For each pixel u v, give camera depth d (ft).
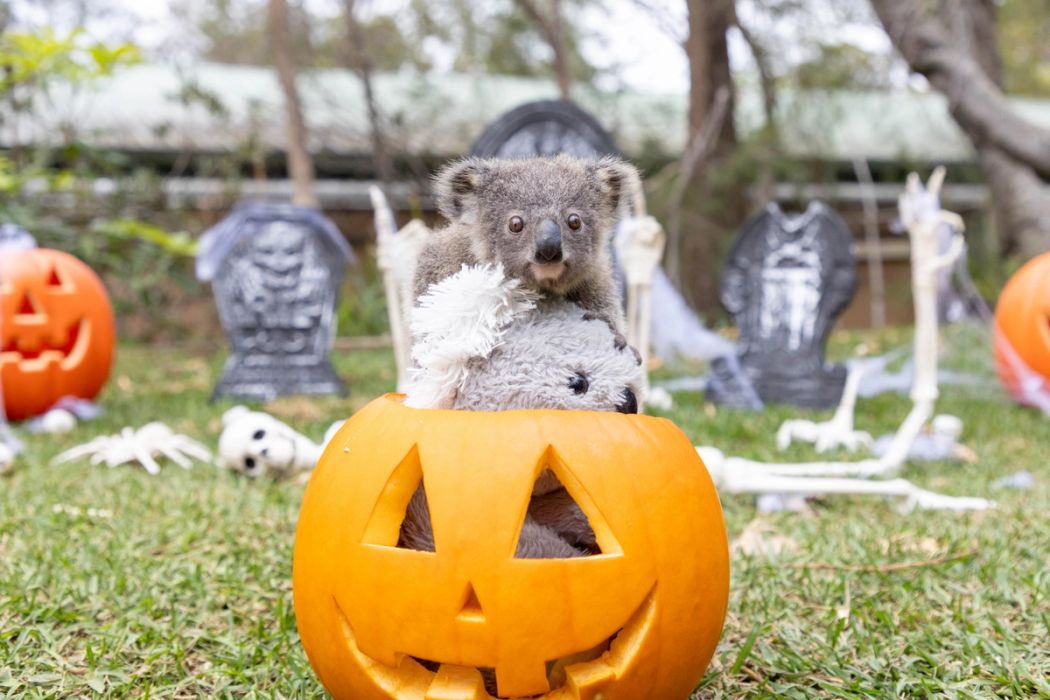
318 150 17.40
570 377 3.16
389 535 3.02
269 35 17.10
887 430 7.96
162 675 3.66
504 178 3.37
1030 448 7.35
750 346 9.29
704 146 15.03
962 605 4.35
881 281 18.39
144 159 16.55
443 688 2.83
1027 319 8.73
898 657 3.80
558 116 8.77
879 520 5.59
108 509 5.60
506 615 2.76
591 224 3.33
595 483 2.90
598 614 2.82
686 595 2.99
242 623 4.21
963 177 18.83
